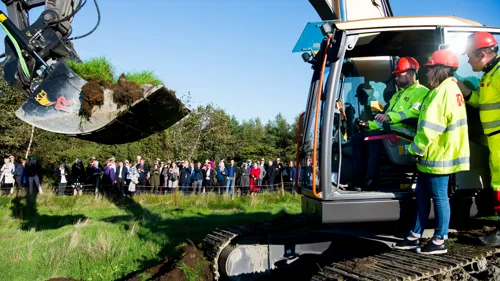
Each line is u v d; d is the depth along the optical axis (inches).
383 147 175.6
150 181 591.5
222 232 203.5
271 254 194.1
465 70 163.9
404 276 117.3
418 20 156.0
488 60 149.8
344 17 225.5
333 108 150.9
